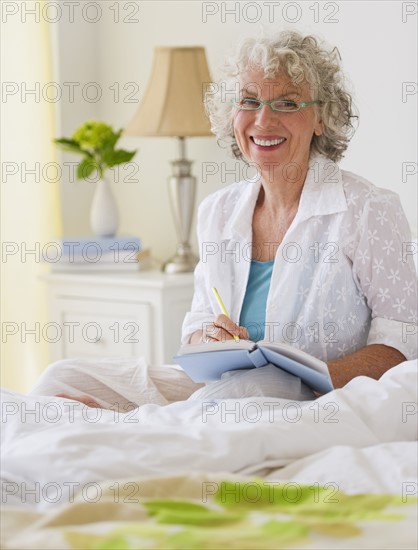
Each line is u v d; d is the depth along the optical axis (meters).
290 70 2.24
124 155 3.73
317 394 2.07
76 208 4.08
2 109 3.81
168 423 1.70
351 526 1.19
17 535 1.19
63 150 3.76
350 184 2.28
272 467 1.53
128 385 2.34
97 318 3.57
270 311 2.27
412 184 3.10
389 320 2.21
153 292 3.43
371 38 3.15
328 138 2.36
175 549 1.11
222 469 1.47
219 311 2.39
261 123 2.26
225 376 2.07
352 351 2.28
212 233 2.42
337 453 1.49
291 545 1.14
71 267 3.66
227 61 2.35
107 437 1.51
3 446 1.59
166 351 3.45
